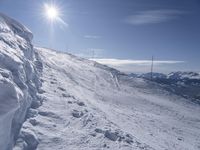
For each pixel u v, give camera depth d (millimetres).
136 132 34094
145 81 96250
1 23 29453
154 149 27281
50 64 63938
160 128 45562
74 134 22984
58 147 20562
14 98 16266
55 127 23125
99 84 73188
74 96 35812
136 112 54125
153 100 74875
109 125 27969
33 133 20453
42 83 34312
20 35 34344
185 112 71062
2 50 21625
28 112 23281
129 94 73625
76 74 71312
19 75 21516
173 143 36594
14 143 18625
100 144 22719
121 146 23719
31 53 35500
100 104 46594
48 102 27875
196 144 41812
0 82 15938
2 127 15305
